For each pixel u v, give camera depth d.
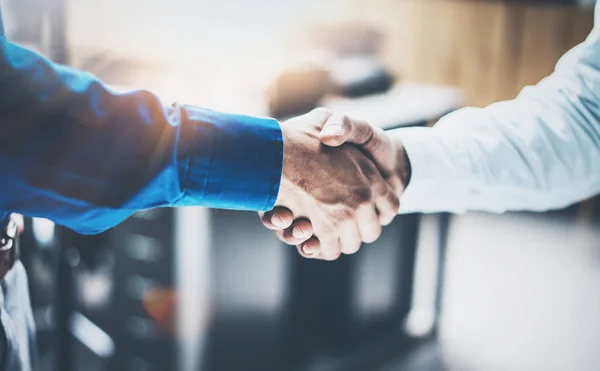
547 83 1.04
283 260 1.80
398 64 3.33
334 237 0.93
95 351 1.69
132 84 1.79
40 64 0.64
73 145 0.65
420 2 3.25
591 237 3.07
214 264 1.58
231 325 1.67
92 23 2.29
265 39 2.58
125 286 1.67
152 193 0.70
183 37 2.47
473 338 2.28
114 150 0.67
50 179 0.65
